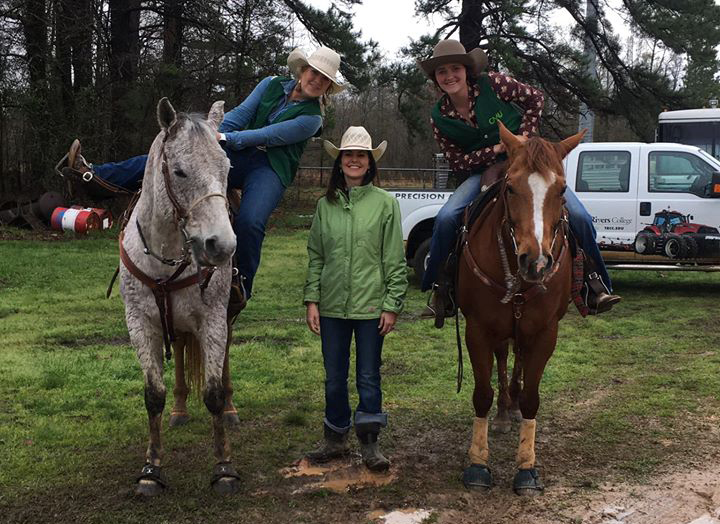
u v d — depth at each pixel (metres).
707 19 20.55
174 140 3.47
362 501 3.89
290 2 21.45
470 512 3.78
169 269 3.76
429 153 36.09
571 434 4.96
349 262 4.17
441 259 4.62
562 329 8.49
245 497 3.92
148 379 3.92
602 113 23.80
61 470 4.24
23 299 9.85
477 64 4.51
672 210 9.88
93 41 20.05
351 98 35.06
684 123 14.50
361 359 4.21
